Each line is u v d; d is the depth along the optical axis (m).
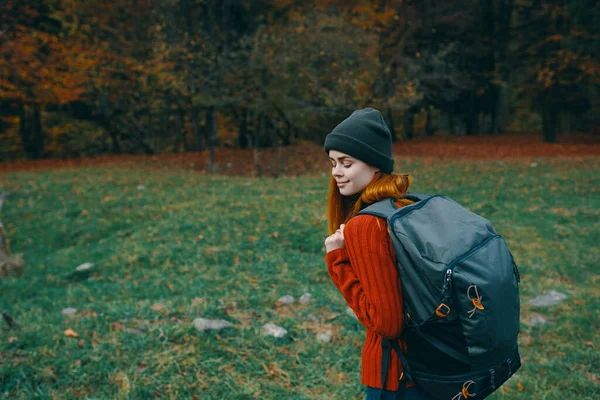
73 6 20.34
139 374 3.60
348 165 1.69
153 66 18.03
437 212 1.56
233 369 3.74
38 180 14.21
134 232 8.62
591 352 4.01
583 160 16.56
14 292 6.31
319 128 21.39
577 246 6.96
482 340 1.36
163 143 28.44
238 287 5.66
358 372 3.75
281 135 22.12
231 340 4.18
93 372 3.61
